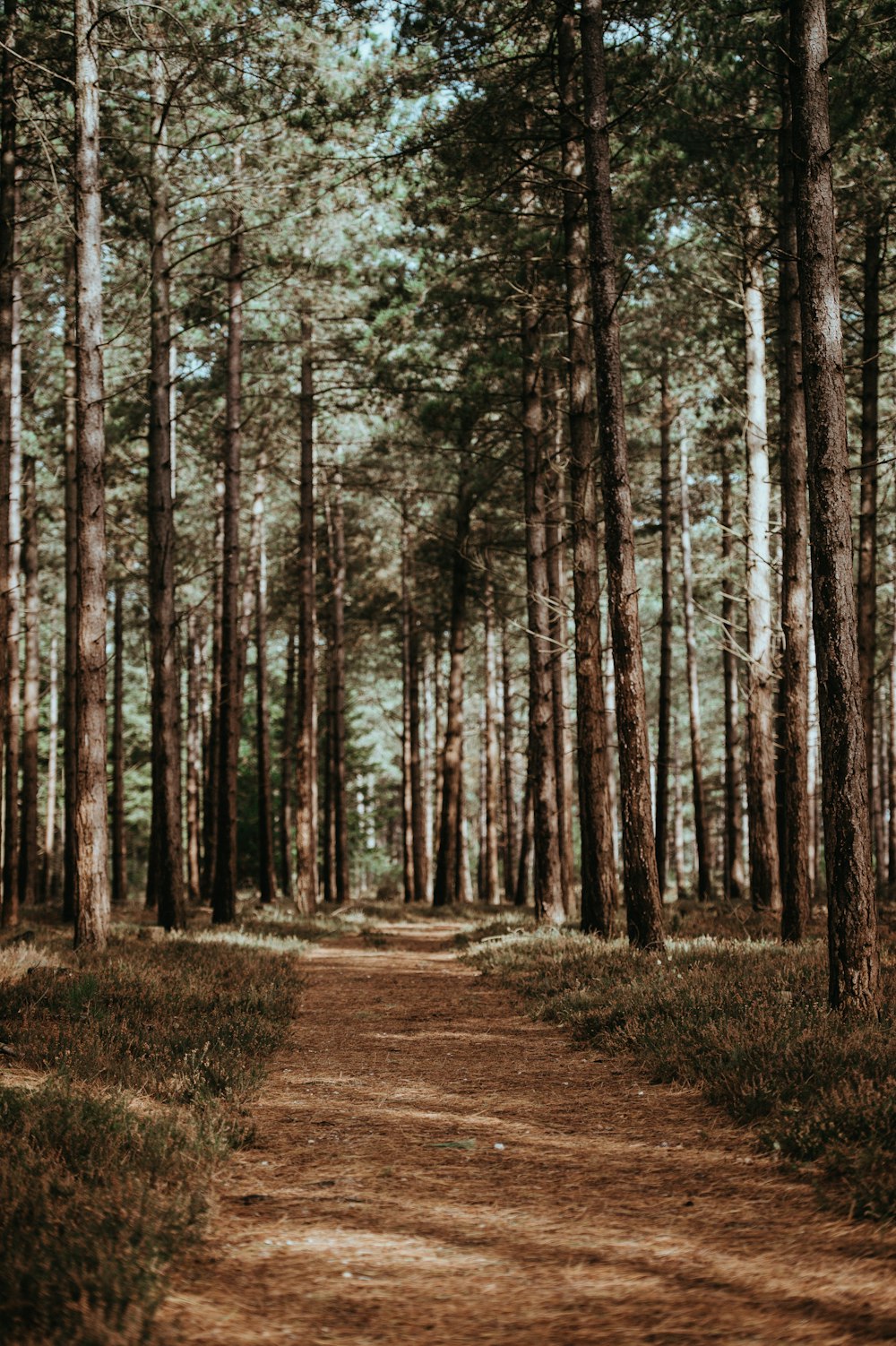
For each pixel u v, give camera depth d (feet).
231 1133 20.17
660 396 91.45
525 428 66.18
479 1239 15.16
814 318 29.04
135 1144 18.15
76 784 46.75
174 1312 12.58
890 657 98.22
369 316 69.77
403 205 60.23
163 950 47.21
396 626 127.24
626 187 58.34
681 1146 19.61
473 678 156.56
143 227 63.77
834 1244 14.48
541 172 59.98
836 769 28.07
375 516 120.06
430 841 160.86
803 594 48.14
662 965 37.81
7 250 58.65
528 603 65.26
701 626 120.47
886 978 32.04
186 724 125.08
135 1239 14.06
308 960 54.29
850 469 28.91
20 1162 16.24
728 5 48.26
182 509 110.11
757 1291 13.14
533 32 51.83
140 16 50.83
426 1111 22.74
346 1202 16.84
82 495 47.09
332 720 114.11
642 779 43.78
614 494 44.27
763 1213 15.88
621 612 43.96
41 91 53.98
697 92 50.98
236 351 71.10
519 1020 34.60
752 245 60.75
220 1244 15.02
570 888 83.05
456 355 75.25
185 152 60.95
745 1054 23.15
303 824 85.66
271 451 99.55
